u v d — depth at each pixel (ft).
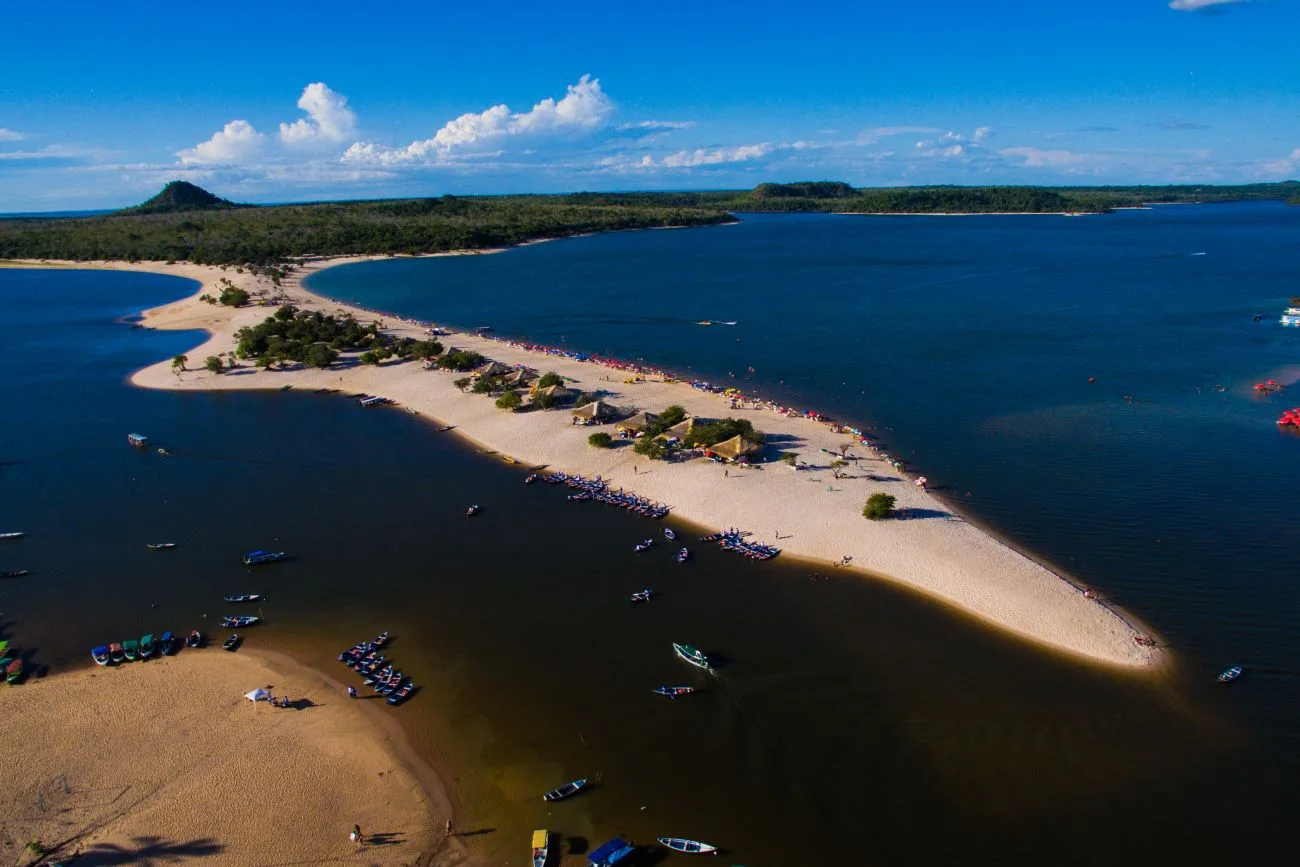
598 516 306.35
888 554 268.00
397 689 206.59
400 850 159.12
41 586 260.01
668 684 208.54
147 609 246.47
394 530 297.33
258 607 247.29
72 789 173.68
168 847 159.22
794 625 233.55
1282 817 165.99
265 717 196.75
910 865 156.97
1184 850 159.02
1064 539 278.46
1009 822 165.99
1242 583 249.14
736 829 164.86
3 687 208.85
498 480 341.82
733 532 288.92
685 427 366.63
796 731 191.42
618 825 165.68
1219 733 188.75
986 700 200.64
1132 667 211.61
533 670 215.10
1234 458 341.00
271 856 157.48
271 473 353.31
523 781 177.06
